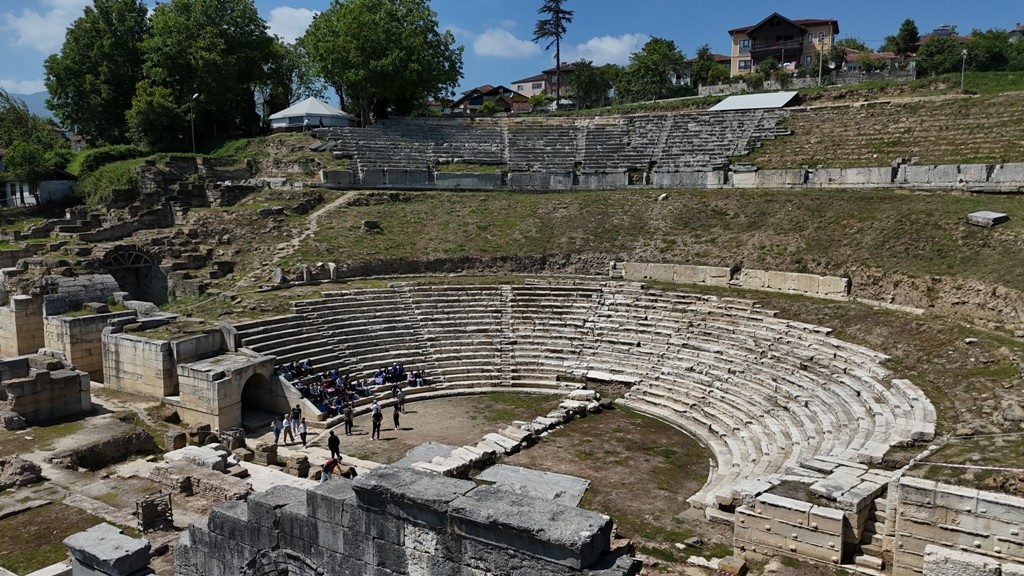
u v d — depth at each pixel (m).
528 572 10.38
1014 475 16.94
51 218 61.28
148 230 52.03
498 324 41.19
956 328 29.61
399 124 73.44
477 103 134.12
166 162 63.00
